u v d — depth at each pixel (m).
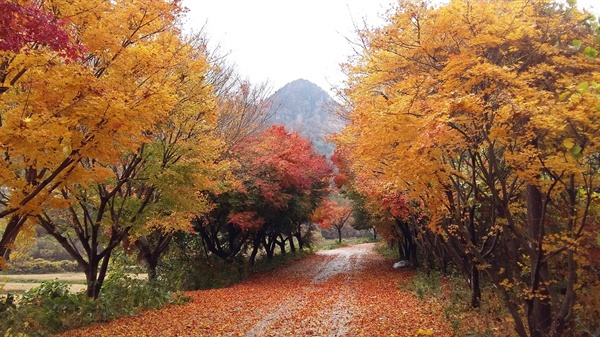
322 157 27.45
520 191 7.58
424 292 13.59
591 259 6.17
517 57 6.09
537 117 4.56
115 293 11.78
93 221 12.90
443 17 5.66
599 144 4.66
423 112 5.33
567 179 5.93
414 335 8.30
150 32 7.07
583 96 4.29
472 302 10.53
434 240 16.50
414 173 5.86
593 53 4.55
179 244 21.95
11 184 5.40
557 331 5.69
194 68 9.59
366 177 11.07
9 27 4.05
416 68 6.63
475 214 10.92
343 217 53.81
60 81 5.14
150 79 7.02
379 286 16.95
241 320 10.28
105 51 6.43
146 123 6.43
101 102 5.21
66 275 27.44
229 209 20.41
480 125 5.34
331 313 11.07
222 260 23.23
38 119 4.95
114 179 10.52
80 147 5.50
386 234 24.36
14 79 5.17
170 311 11.61
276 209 22.75
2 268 6.10
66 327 9.30
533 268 5.83
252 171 19.64
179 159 11.16
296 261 30.58
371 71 7.23
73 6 5.78
